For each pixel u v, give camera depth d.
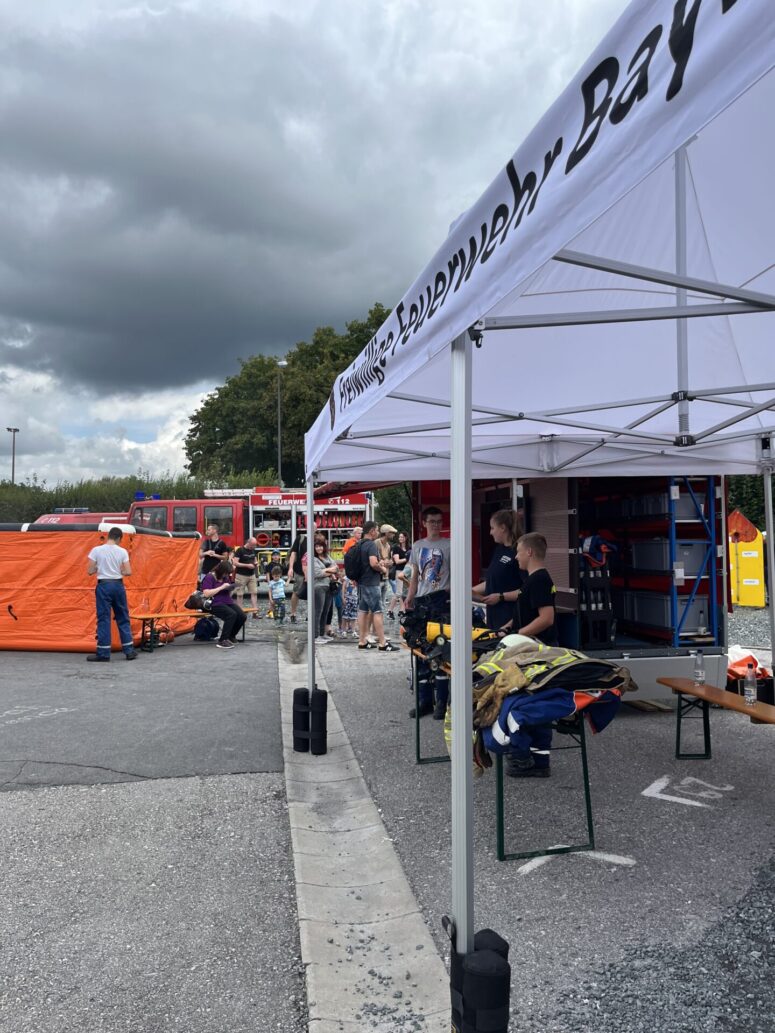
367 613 11.83
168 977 3.14
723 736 6.45
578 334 4.36
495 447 6.70
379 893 3.83
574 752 6.04
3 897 3.83
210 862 4.24
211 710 7.75
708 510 7.34
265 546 20.38
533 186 2.02
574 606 7.09
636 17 1.60
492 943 2.51
